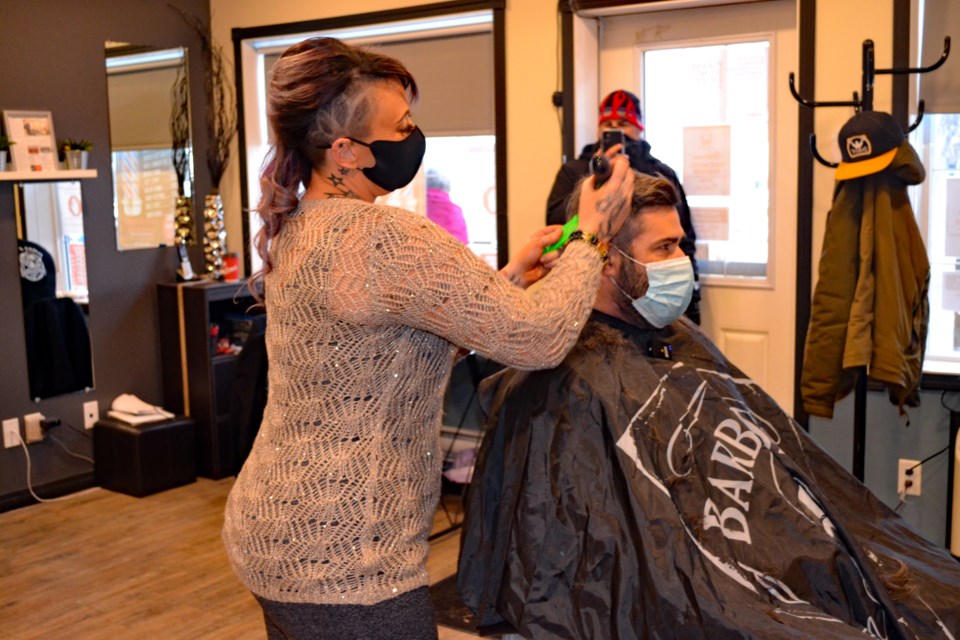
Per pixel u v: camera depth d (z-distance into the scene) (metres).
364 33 4.39
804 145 3.29
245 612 3.12
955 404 3.16
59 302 4.25
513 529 1.45
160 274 4.64
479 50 4.11
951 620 1.48
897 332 2.79
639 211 1.55
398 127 1.32
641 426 1.46
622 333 1.60
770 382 3.61
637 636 1.33
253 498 1.34
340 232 1.27
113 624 3.05
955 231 3.19
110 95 4.38
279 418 1.33
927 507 3.24
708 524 1.44
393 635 1.31
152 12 4.54
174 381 4.58
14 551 3.66
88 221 4.33
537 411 1.49
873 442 3.31
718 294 3.69
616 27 3.78
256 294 1.49
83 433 4.38
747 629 1.26
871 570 1.45
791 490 1.50
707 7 3.57
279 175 1.35
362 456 1.28
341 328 1.27
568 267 1.35
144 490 4.26
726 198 3.64
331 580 1.28
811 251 3.34
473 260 1.28
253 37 4.62
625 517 1.39
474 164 4.20
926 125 3.17
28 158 3.96
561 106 3.77
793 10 3.40
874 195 2.80
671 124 3.74
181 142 4.71
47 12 4.11
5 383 4.08
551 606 1.39
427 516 1.37
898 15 3.06
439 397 1.38
